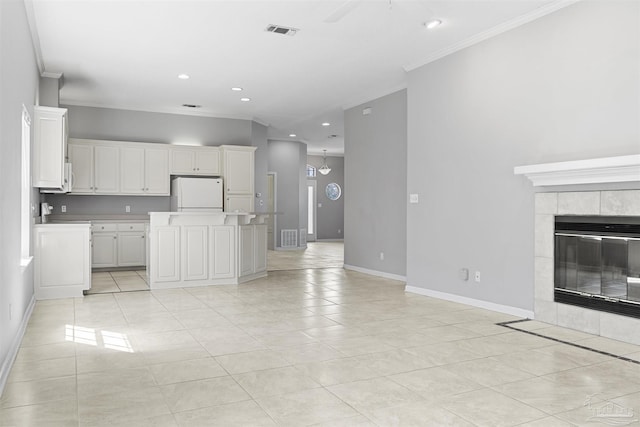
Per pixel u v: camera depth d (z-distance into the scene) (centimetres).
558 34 427
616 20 383
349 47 546
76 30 496
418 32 497
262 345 368
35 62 545
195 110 877
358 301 546
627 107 375
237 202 878
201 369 312
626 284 379
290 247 1305
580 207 408
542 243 444
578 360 334
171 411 247
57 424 230
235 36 513
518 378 298
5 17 299
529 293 459
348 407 253
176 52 564
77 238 562
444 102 555
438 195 564
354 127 830
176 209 841
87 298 554
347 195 851
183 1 429
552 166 405
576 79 412
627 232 376
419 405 257
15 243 360
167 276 622
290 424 232
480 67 507
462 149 530
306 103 827
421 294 592
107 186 798
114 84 705
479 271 511
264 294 589
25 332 402
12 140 342
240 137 938
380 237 761
